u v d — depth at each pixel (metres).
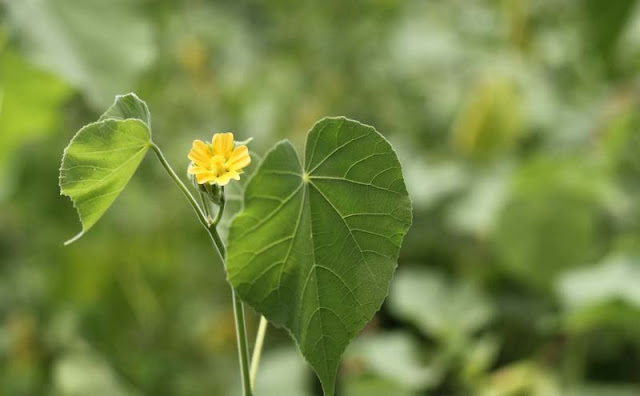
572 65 1.63
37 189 1.40
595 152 1.47
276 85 1.66
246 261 0.54
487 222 1.33
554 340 1.23
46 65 0.95
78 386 1.24
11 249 1.49
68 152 0.55
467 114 1.49
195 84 1.53
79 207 0.56
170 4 1.63
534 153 1.55
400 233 0.55
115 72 1.00
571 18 1.66
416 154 1.53
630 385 1.20
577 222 1.29
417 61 1.72
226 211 0.62
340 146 0.55
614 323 1.12
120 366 1.30
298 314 0.55
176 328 1.40
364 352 1.20
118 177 0.56
